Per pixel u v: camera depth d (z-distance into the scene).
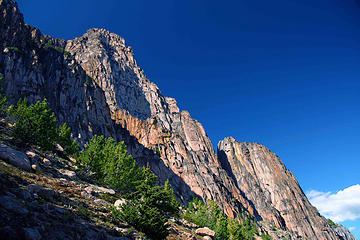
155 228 21.89
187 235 33.50
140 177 54.62
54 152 48.44
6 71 101.69
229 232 67.75
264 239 141.50
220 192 173.00
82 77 153.50
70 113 124.69
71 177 32.78
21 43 123.06
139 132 180.25
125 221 21.52
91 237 13.33
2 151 21.89
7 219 10.01
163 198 25.14
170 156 177.75
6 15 122.31
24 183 17.00
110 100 180.62
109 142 61.25
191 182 166.25
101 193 30.03
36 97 108.12
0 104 54.25
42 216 12.40
